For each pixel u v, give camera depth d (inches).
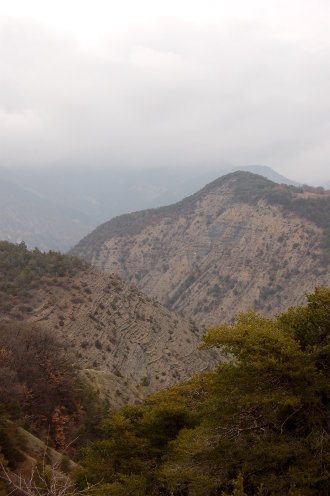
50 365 2144.4
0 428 1224.2
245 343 639.8
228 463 647.8
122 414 1208.2
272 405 661.9
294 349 627.8
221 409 674.2
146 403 1330.0
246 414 681.6
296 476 577.0
